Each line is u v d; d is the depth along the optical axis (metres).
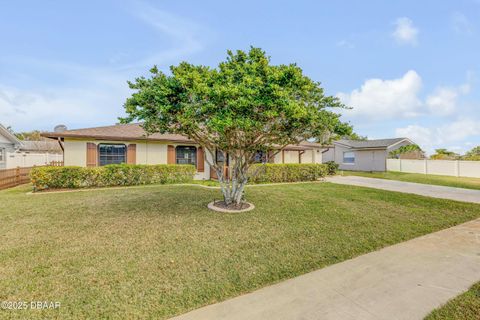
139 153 12.91
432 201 8.28
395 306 2.59
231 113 4.71
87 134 11.72
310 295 2.77
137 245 4.07
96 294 2.68
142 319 2.32
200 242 4.27
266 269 3.36
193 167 12.89
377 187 11.86
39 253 3.68
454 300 2.70
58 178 9.64
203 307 2.52
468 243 4.50
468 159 19.98
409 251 4.09
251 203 7.44
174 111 5.44
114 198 7.86
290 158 19.12
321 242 4.40
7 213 5.91
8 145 15.91
